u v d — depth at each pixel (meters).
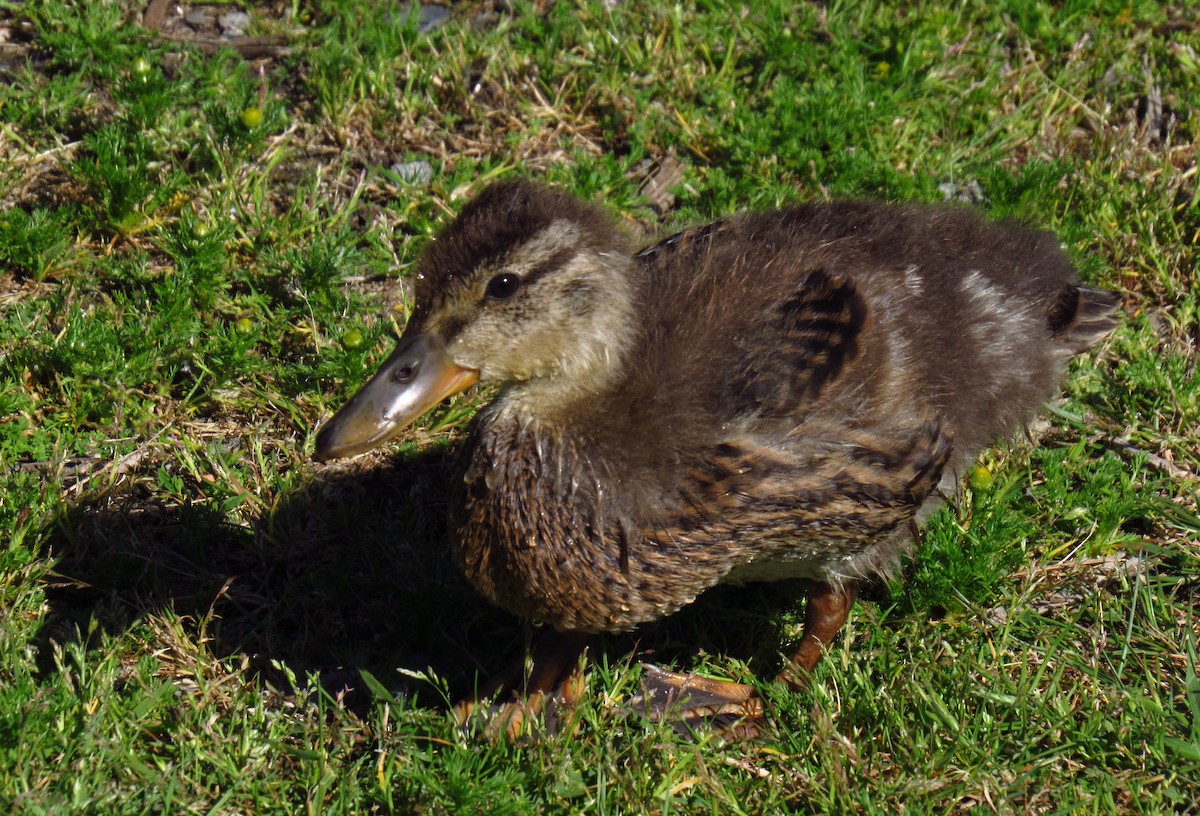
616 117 9.77
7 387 7.73
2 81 9.66
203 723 6.22
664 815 5.93
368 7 10.27
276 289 8.52
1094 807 6.02
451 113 9.87
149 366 7.89
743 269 6.74
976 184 9.38
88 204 8.84
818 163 9.21
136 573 7.14
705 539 6.20
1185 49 10.09
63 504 7.21
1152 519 7.54
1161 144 9.63
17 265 8.52
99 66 9.61
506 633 7.11
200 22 10.28
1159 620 7.05
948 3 10.36
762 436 6.23
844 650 6.73
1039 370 7.19
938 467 6.53
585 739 6.41
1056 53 10.17
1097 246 8.95
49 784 5.82
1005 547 7.24
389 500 7.69
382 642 7.05
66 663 6.57
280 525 7.42
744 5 10.35
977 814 5.98
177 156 9.24
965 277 6.96
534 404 6.34
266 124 9.16
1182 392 8.06
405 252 8.84
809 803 6.18
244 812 5.95
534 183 6.45
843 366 6.32
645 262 7.06
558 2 10.29
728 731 6.61
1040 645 6.94
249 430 7.92
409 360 6.21
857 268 6.71
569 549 6.21
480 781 6.00
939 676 6.68
